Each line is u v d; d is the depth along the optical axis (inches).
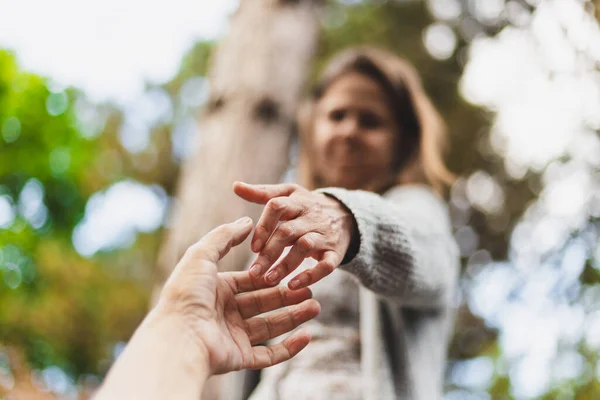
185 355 31.8
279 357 38.5
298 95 117.4
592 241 138.3
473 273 253.3
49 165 144.0
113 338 267.4
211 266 35.2
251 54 116.4
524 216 215.5
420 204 55.5
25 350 153.9
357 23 226.2
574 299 133.2
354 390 53.8
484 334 239.9
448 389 228.5
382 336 53.5
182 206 105.7
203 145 110.0
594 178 138.2
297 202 39.7
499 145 229.8
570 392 124.7
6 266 148.1
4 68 135.5
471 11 198.2
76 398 147.9
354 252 42.1
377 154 68.2
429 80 229.8
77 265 225.8
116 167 297.7
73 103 149.8
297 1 125.6
